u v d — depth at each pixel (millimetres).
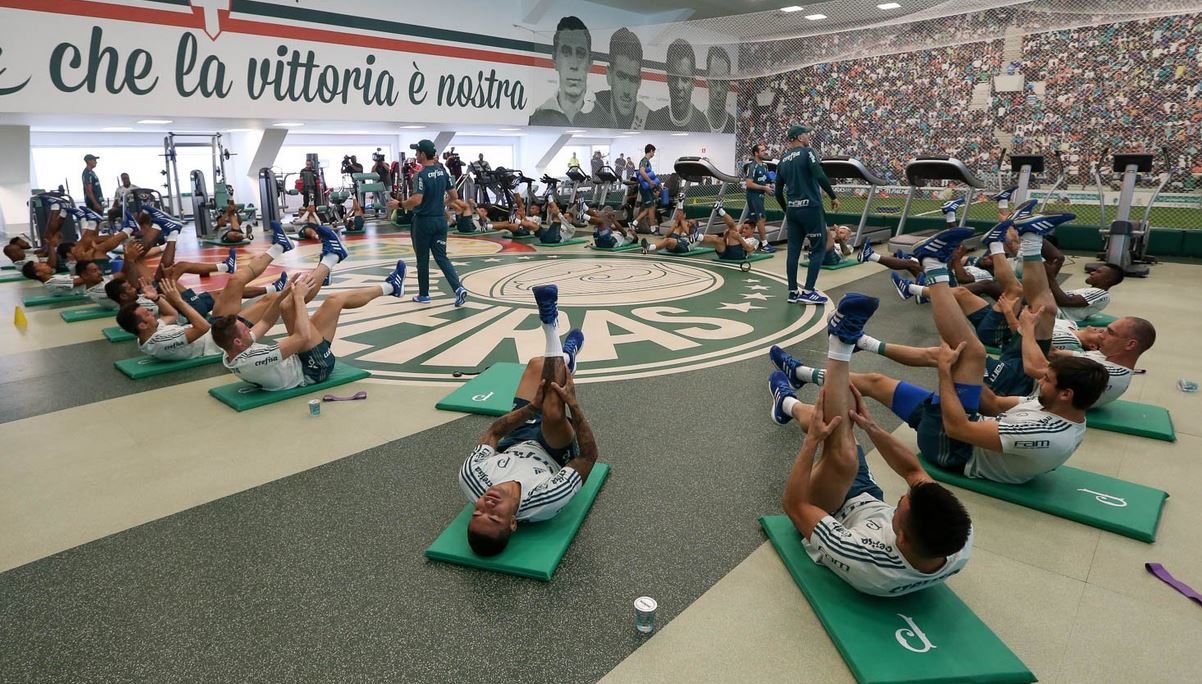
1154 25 12594
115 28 9656
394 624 2008
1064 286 6836
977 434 2584
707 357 4703
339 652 1895
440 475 2961
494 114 15156
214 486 2877
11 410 3812
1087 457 3049
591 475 2879
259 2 11070
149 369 4434
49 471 3037
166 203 15914
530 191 13969
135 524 2584
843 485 2164
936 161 8523
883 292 6781
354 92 12664
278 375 3877
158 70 10188
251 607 2092
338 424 3537
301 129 14195
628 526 2539
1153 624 1967
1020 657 1844
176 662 1868
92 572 2289
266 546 2424
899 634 1874
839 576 2057
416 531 2512
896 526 1849
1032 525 2502
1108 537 2420
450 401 3754
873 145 16469
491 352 4832
